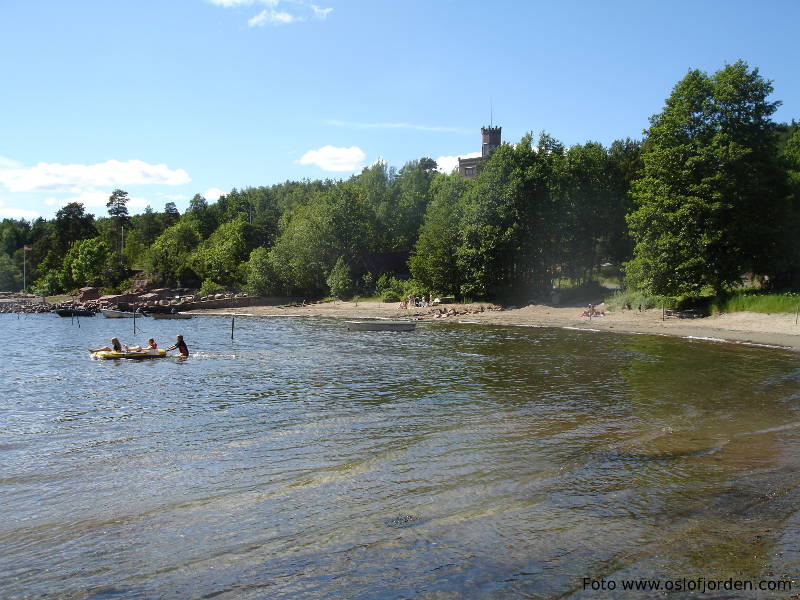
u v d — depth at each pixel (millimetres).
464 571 7109
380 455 12227
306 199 119875
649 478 10422
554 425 14633
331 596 6613
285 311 66188
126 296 81875
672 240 40719
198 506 9531
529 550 7637
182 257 96375
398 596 6555
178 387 20984
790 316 36781
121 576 7262
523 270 59219
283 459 12086
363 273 80625
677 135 42375
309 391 19922
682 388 19422
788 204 42375
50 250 116500
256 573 7219
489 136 121562
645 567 7078
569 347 31656
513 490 9953
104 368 25828
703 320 40594
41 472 11492
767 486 9852
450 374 23125
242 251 97375
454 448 12656
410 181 95688
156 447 13180
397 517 8883
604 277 66562
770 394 18234
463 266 59000
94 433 14555
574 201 56906
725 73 41875
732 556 7320
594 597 6398
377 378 22422
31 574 7375
